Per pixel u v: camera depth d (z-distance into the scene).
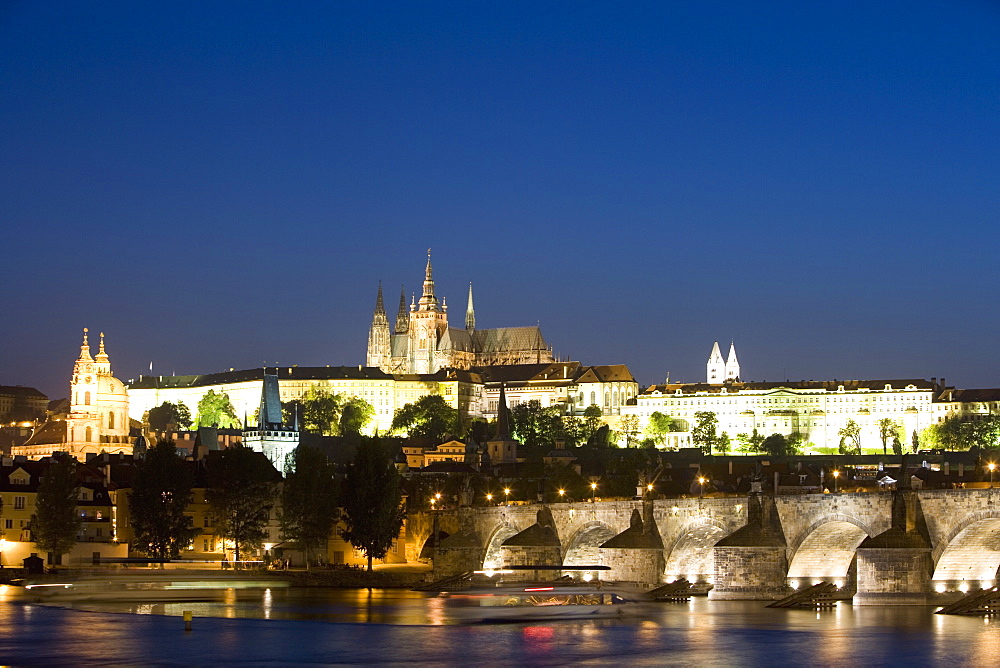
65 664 193.25
